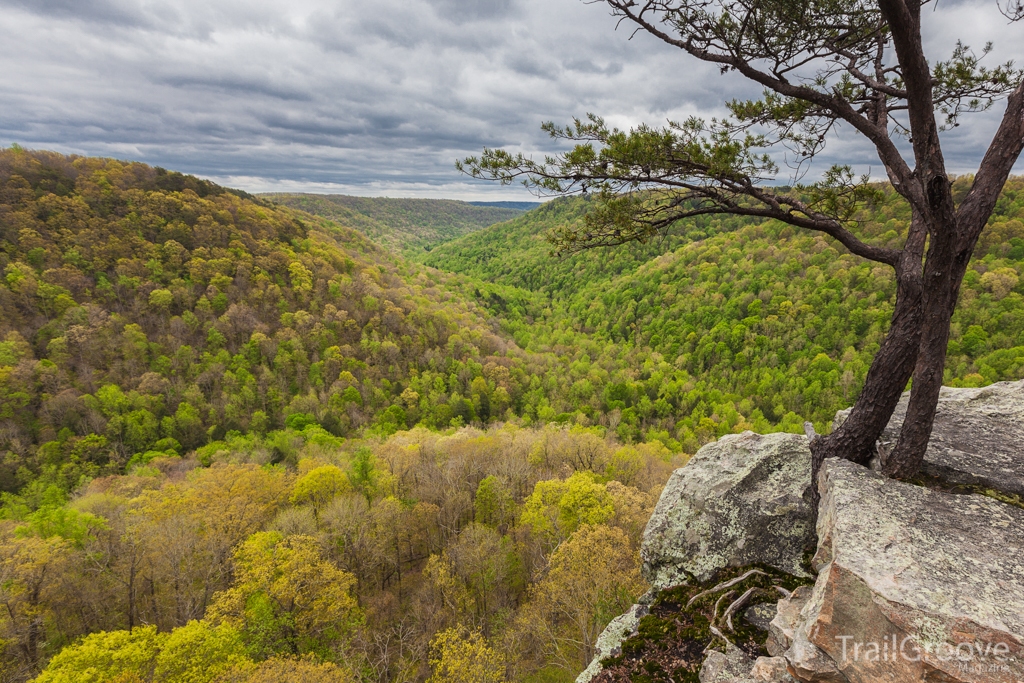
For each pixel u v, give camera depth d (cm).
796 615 489
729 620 560
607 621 1645
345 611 2314
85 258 8988
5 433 6141
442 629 2464
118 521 2973
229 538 2806
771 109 680
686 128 562
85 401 6794
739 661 500
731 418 7675
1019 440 625
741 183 549
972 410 742
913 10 435
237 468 3928
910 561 399
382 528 3084
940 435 643
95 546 2739
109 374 7612
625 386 9219
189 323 8975
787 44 582
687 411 8638
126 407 7006
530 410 8975
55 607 2414
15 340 7331
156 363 8094
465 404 8788
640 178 566
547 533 2722
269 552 2342
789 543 625
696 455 845
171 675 1647
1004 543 417
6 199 8994
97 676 1574
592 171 573
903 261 555
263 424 7550
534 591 2281
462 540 2866
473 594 2666
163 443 6631
